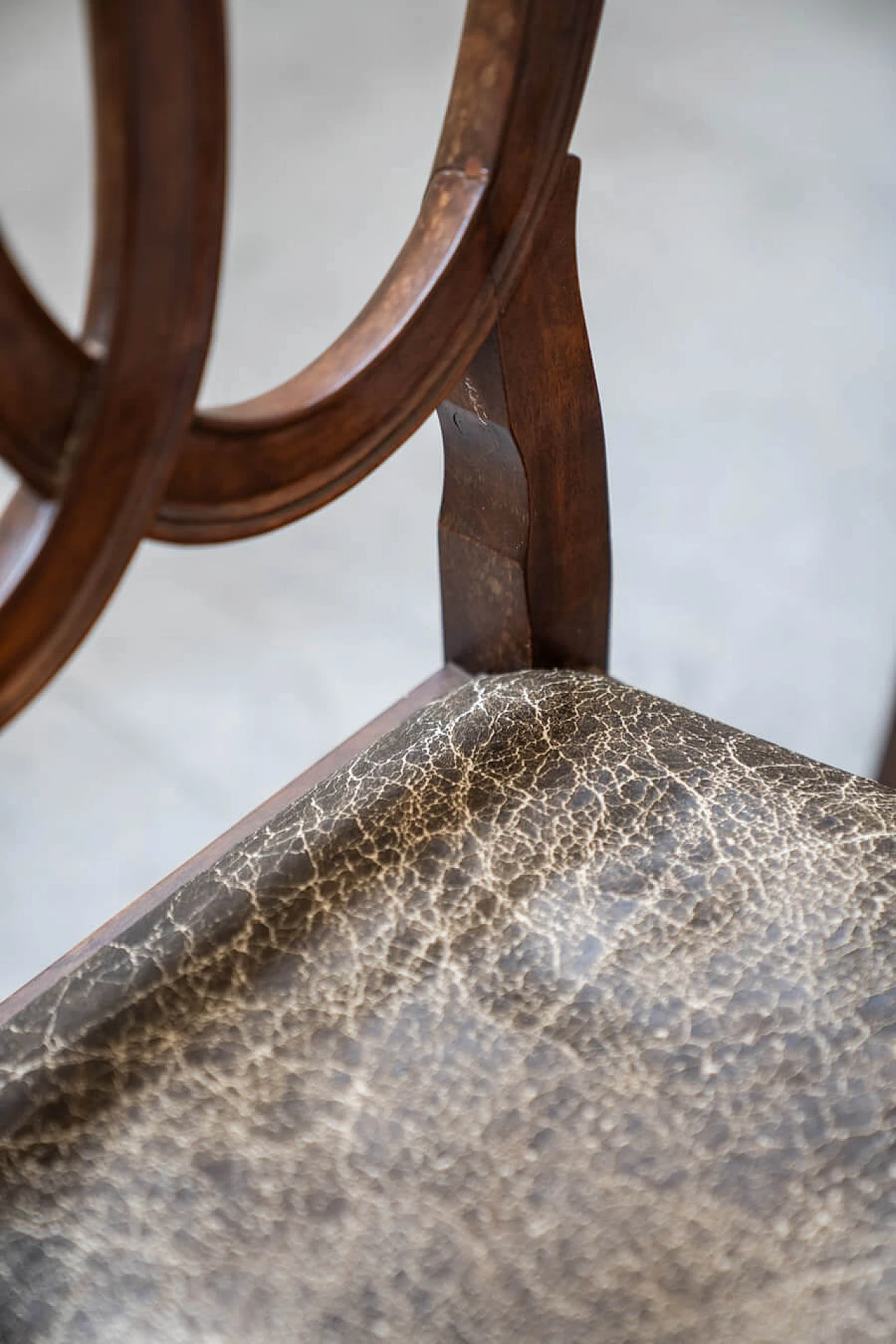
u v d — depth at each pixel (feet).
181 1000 1.38
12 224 6.48
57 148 7.08
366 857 1.51
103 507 1.16
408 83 7.77
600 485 1.86
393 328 1.46
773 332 5.95
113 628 4.94
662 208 6.72
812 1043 1.33
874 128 7.18
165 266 1.12
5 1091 1.32
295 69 7.96
